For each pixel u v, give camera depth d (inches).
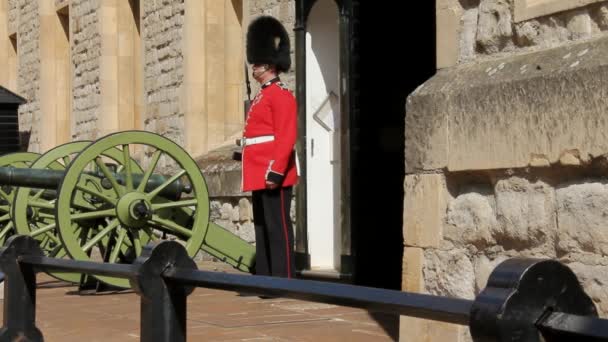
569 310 71.7
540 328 71.0
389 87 314.8
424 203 202.4
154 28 559.8
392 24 315.9
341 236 312.5
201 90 507.8
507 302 70.7
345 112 310.5
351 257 308.7
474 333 72.9
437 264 200.2
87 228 331.6
